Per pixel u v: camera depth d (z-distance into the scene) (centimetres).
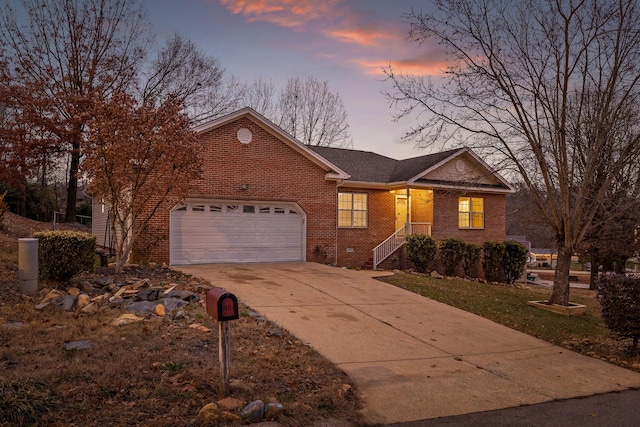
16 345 625
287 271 1544
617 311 937
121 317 803
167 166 1214
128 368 565
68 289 952
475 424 539
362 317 1023
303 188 1847
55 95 2605
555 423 557
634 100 1261
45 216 3375
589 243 2183
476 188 2050
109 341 670
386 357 770
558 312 1352
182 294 985
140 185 1222
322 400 555
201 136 1641
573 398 661
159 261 1557
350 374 672
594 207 1339
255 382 578
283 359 684
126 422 443
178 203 1581
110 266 1333
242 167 1714
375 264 2088
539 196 1492
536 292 1944
